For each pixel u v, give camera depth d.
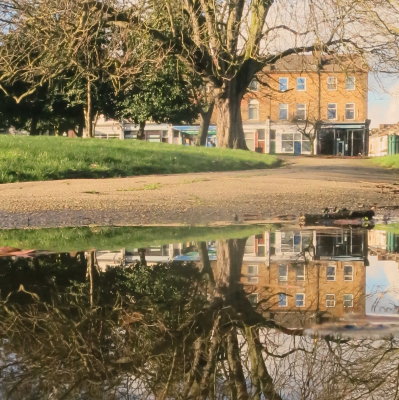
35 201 8.82
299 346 1.79
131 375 1.56
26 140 18.61
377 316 2.12
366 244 4.65
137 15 19.59
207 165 18.23
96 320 2.18
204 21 21.36
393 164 21.92
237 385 1.48
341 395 1.43
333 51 20.05
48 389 1.47
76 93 33.41
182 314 2.26
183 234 5.43
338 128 55.91
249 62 25.20
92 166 15.80
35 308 2.39
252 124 56.31
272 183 11.95
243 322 2.11
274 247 4.46
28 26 18.67
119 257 3.94
